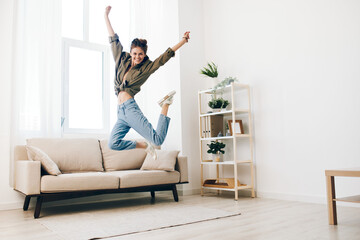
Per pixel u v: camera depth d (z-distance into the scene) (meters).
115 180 3.05
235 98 4.07
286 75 3.51
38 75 3.43
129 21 4.16
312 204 3.11
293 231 2.08
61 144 3.32
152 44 4.30
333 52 3.11
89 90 4.05
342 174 2.21
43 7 3.54
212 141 4.30
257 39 3.85
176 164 3.64
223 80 3.89
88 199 3.64
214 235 2.03
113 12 4.18
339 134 3.03
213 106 3.97
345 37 3.03
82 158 3.35
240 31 4.06
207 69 4.10
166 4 4.48
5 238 2.05
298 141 3.36
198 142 4.30
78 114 3.95
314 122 3.23
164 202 3.49
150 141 2.73
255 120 3.80
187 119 4.21
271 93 3.65
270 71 3.68
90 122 4.02
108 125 4.11
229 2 4.23
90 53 4.09
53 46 3.56
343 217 2.50
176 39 4.30
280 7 3.62
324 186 3.12
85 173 3.04
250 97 3.87
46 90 3.47
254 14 3.90
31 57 3.42
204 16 4.59
